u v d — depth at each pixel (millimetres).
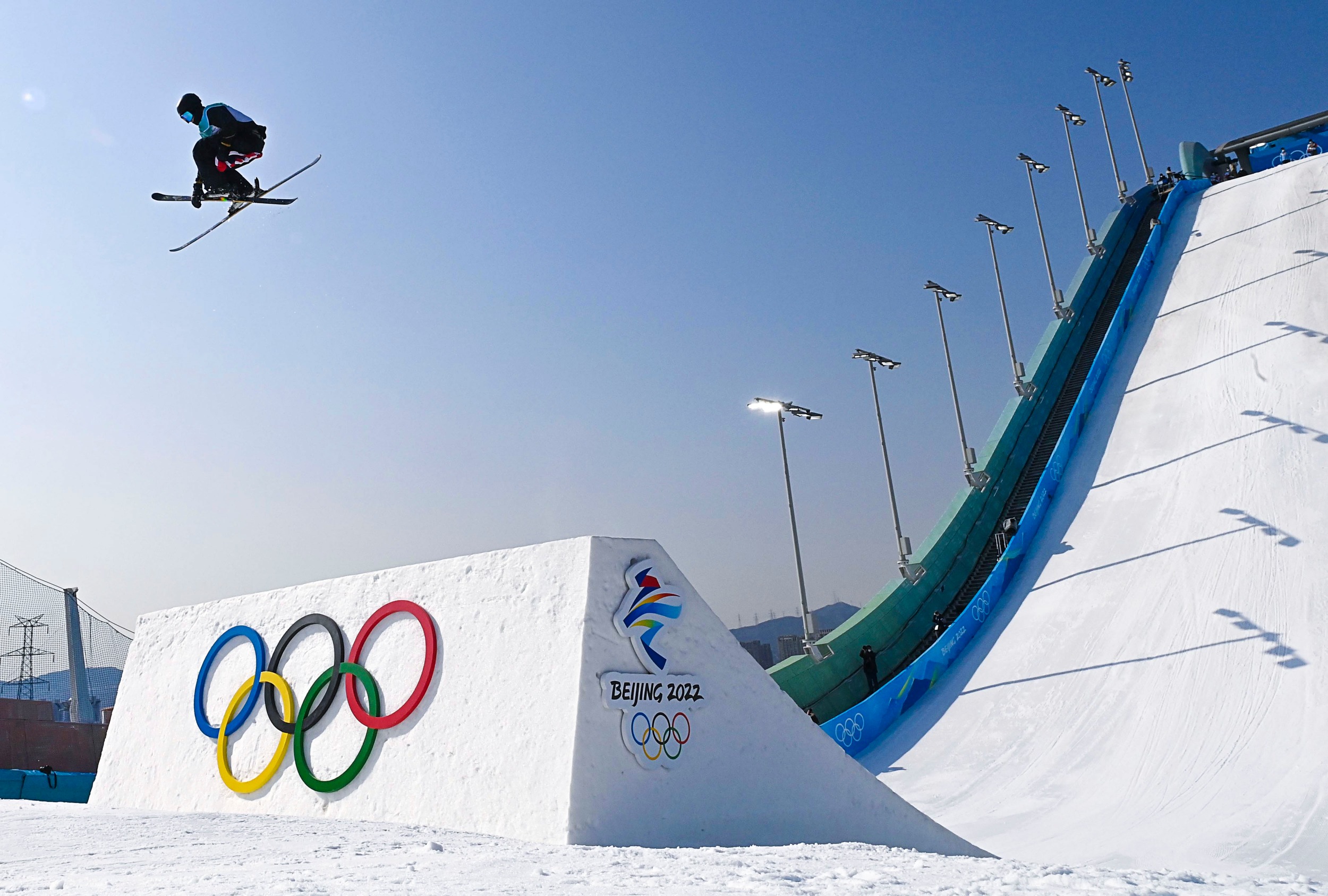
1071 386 33656
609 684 6883
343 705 8336
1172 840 11586
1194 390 26953
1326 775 12500
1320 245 31281
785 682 21703
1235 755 13742
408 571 8398
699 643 7641
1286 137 48719
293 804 8312
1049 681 17969
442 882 3902
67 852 4766
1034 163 41312
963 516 28203
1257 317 29016
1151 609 18750
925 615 25578
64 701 21438
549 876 4219
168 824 6027
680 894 3760
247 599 9859
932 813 14156
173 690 10164
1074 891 4328
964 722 17781
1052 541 23438
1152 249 37844
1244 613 17281
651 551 7578
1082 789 14000
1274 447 22234
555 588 7285
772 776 7730
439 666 7758
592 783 6539
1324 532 18562
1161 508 22297
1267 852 10781
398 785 7578
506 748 6996
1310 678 14898
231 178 10125
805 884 4152
